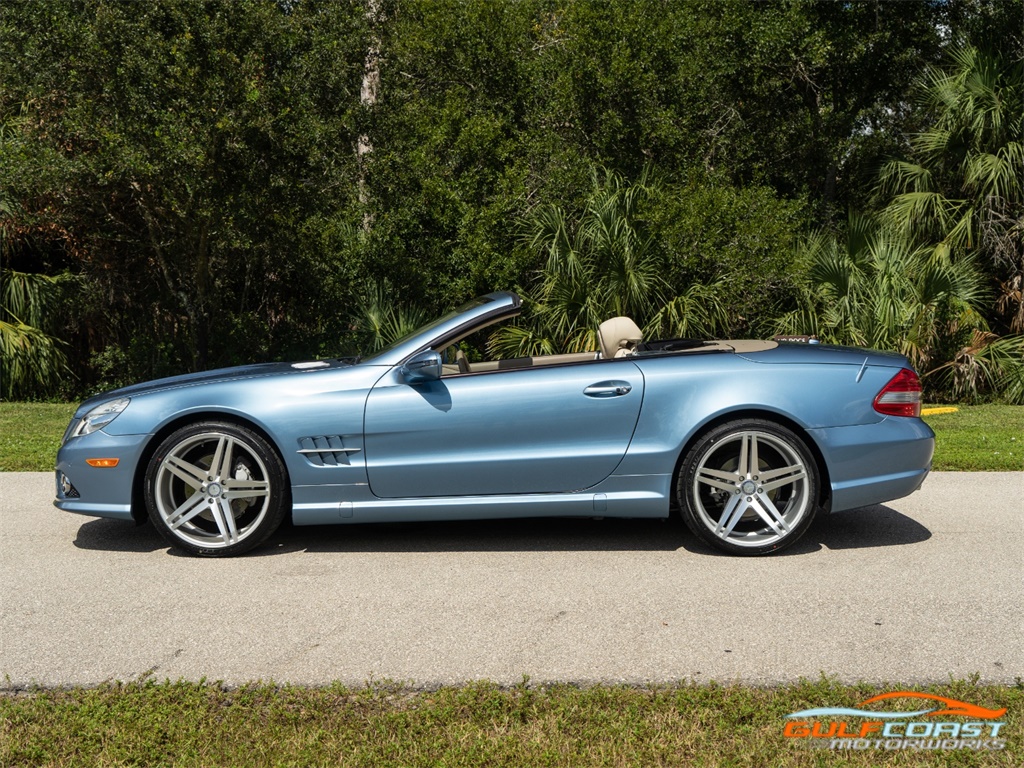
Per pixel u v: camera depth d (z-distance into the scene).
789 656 3.59
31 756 2.79
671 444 4.98
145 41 10.57
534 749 2.85
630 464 5.00
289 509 5.17
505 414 4.98
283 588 4.50
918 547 5.17
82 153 10.98
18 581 4.62
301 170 11.47
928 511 6.04
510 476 5.01
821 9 15.91
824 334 12.81
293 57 11.41
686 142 14.74
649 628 3.91
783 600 4.27
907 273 13.50
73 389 14.73
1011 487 6.77
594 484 5.03
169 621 4.04
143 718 3.05
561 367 5.07
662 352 5.20
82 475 5.05
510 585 4.52
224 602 4.29
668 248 12.16
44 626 3.98
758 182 15.16
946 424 10.30
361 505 5.02
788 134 16.09
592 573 4.71
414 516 5.03
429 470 4.98
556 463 4.99
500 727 3.00
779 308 13.13
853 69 16.08
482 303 5.30
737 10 15.40
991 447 8.45
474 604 4.25
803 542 5.30
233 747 2.87
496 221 12.87
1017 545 5.21
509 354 11.90
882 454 5.01
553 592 4.41
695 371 5.02
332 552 5.14
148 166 10.46
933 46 16.53
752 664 3.52
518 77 15.27
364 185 12.95
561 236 12.52
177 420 5.05
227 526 5.03
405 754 2.82
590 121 14.59
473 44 15.15
